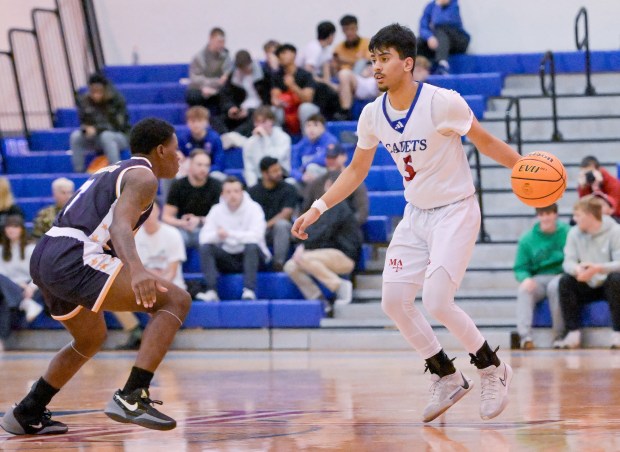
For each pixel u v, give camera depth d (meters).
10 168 15.82
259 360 10.98
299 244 13.40
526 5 16.81
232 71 15.75
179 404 6.82
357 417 5.93
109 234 5.09
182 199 13.53
